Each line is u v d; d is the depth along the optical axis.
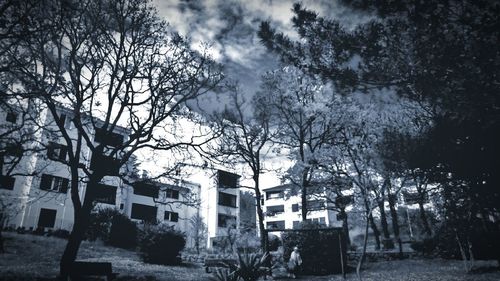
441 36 5.72
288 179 27.28
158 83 16.03
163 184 18.00
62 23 12.45
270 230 19.28
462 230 13.82
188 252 36.94
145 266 18.72
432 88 6.25
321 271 17.53
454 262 18.39
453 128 8.12
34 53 12.73
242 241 36.81
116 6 15.01
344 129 18.17
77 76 14.38
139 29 15.72
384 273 16.12
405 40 6.18
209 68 17.88
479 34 5.34
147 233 21.52
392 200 14.73
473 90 5.77
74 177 13.88
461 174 9.16
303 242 18.34
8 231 25.06
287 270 17.23
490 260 17.80
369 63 6.82
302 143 26.84
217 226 50.22
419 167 10.02
